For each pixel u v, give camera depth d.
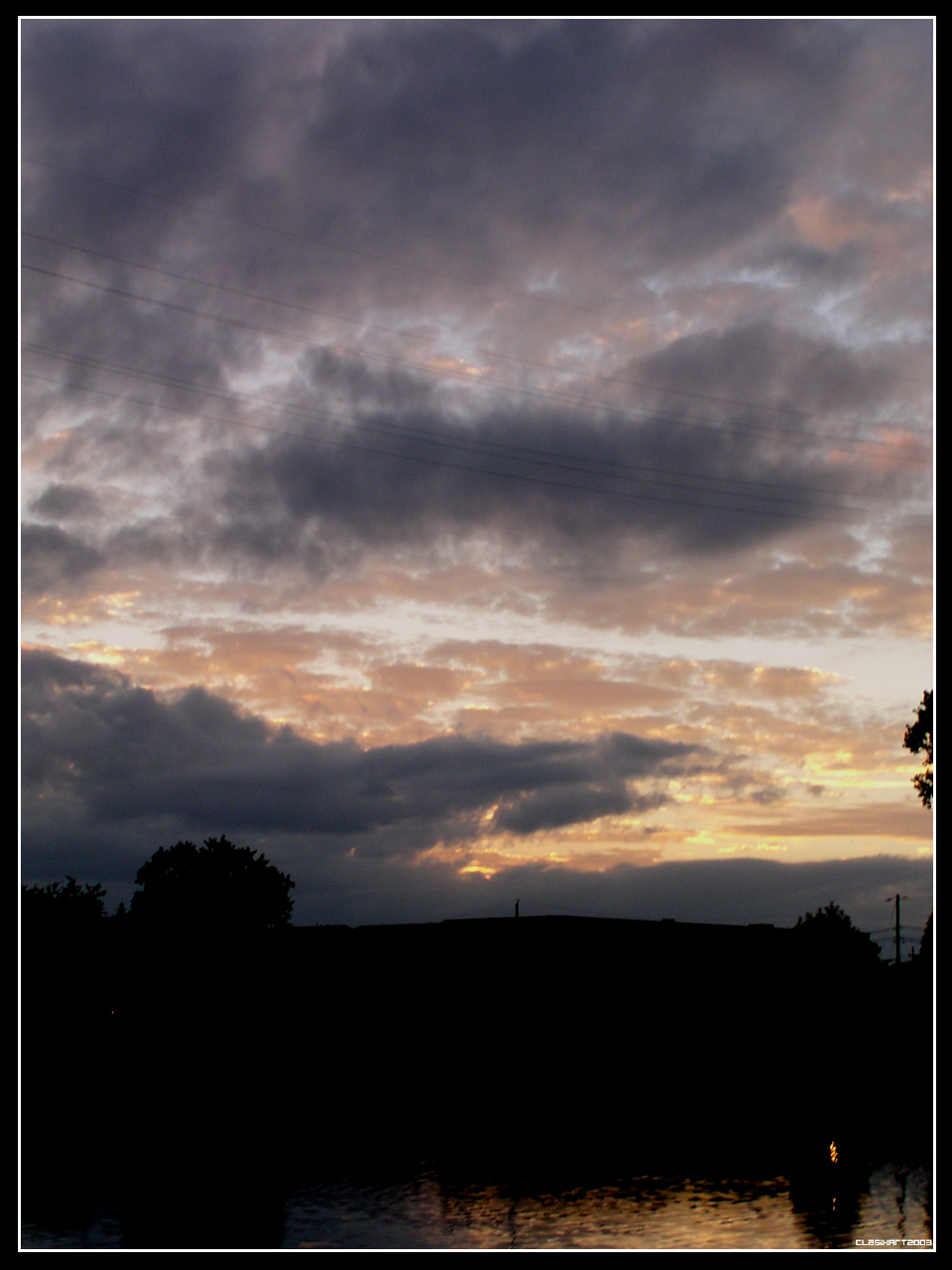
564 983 50.62
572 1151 32.91
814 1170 29.12
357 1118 41.31
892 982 55.91
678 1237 21.31
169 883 69.44
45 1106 43.66
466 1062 49.75
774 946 56.25
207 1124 39.78
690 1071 48.88
